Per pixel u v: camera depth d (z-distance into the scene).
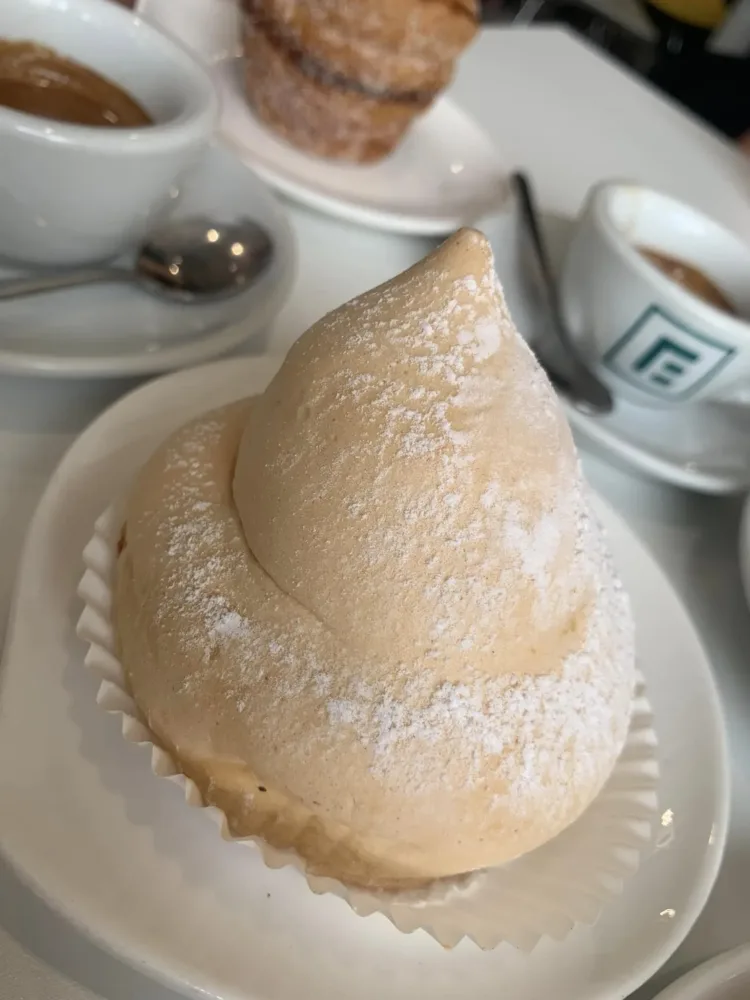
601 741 0.14
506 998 0.13
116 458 0.17
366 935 0.13
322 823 0.13
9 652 0.14
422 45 0.26
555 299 0.27
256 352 0.22
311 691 0.13
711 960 0.14
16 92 0.21
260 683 0.13
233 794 0.13
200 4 0.30
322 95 0.26
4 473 0.17
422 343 0.13
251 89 0.28
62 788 0.13
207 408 0.18
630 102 0.42
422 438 0.13
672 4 0.64
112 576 0.15
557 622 0.14
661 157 0.40
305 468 0.13
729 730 0.20
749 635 0.22
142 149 0.18
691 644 0.19
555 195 0.33
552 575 0.14
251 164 0.26
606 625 0.15
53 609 0.14
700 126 0.44
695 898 0.15
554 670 0.14
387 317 0.13
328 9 0.25
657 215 0.28
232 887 0.13
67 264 0.20
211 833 0.13
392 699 0.13
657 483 0.25
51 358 0.17
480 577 0.13
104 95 0.22
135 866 0.13
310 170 0.28
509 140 0.35
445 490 0.13
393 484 0.12
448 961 0.13
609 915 0.15
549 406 0.14
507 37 0.43
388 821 0.13
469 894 0.14
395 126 0.28
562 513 0.14
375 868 0.13
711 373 0.24
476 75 0.39
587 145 0.38
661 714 0.18
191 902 0.13
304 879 0.13
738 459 0.25
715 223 0.28
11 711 0.13
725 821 0.16
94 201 0.19
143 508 0.15
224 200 0.23
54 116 0.21
